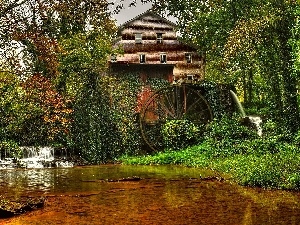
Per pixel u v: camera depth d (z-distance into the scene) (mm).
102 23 8781
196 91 24406
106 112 22125
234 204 8062
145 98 24766
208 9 36844
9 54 8039
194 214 7199
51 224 6691
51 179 13766
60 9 8016
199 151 20094
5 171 17625
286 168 11516
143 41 43562
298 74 18203
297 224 6227
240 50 20609
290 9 18766
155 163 19375
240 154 18047
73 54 21828
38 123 20141
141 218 6984
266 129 22172
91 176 14359
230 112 25562
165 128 22859
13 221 7008
